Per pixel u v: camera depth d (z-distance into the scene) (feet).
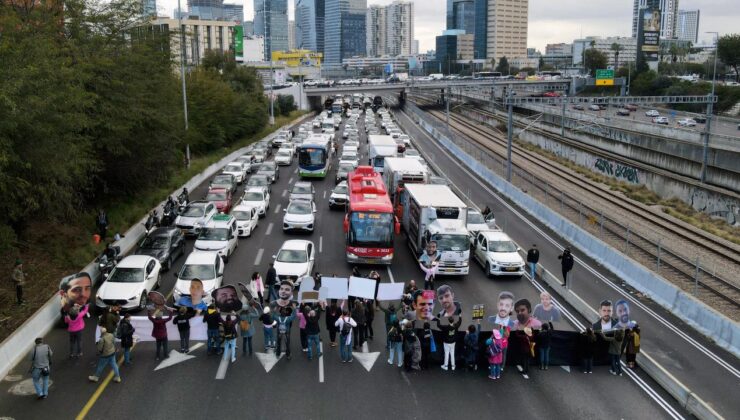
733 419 54.65
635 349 64.34
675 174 202.59
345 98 609.01
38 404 54.44
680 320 80.28
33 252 94.68
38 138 76.64
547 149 280.10
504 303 64.18
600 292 90.68
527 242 119.65
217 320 64.59
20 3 102.83
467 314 78.89
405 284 90.48
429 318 71.00
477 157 215.51
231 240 101.30
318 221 128.88
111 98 109.70
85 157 101.81
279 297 72.08
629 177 203.41
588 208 153.69
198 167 180.04
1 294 79.61
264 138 275.59
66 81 84.12
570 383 61.21
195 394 56.75
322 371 62.23
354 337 67.92
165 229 99.35
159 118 124.36
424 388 59.26
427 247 87.81
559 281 91.71
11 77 69.87
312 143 179.42
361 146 257.55
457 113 474.49
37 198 85.35
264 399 56.13
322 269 96.12
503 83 462.19
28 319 68.90
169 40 143.64
